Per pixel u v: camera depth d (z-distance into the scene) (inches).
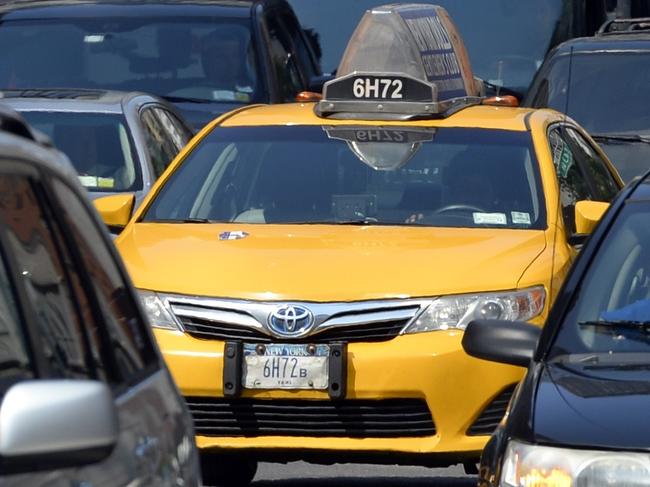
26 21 2006.6
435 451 971.3
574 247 1098.1
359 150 1176.8
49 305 493.7
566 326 750.5
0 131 501.4
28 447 416.8
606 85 1881.2
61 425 420.2
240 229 1104.8
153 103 1637.6
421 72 1381.6
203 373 989.2
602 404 668.7
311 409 986.1
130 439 501.7
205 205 1152.2
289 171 1166.3
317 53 2169.0
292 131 1204.5
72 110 1547.7
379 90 1215.6
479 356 762.2
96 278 534.3
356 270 1012.5
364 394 974.4
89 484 466.6
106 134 1530.5
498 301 998.4
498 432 700.0
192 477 557.0
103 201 1152.2
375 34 1389.0
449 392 971.9
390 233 1091.9
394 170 1158.3
